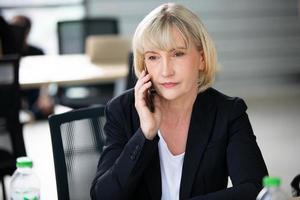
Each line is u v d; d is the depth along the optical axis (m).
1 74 4.38
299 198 2.17
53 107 8.38
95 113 2.81
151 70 2.31
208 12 9.80
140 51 2.33
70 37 7.12
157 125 2.31
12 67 4.41
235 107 2.49
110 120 2.52
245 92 10.00
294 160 6.21
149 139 2.29
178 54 2.29
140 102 2.32
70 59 6.45
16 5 9.12
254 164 2.36
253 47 9.99
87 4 9.38
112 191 2.29
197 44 2.34
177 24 2.26
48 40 9.25
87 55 6.64
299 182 2.69
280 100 9.44
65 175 2.66
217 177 2.43
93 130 2.79
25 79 5.23
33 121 8.32
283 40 10.06
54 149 2.65
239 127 2.46
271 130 7.50
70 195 2.68
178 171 2.42
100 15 9.45
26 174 2.36
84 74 5.45
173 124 2.45
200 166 2.41
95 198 2.35
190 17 2.31
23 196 2.34
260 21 9.96
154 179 2.40
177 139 2.45
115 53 6.17
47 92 8.38
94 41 6.16
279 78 10.12
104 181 2.31
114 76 5.39
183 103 2.43
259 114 8.45
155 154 2.40
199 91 2.49
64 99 6.48
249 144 2.42
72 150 2.71
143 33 2.27
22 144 4.55
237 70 9.98
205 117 2.45
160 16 2.27
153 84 2.34
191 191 2.39
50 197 5.22
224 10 9.82
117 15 9.51
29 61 6.34
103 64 6.05
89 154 2.75
